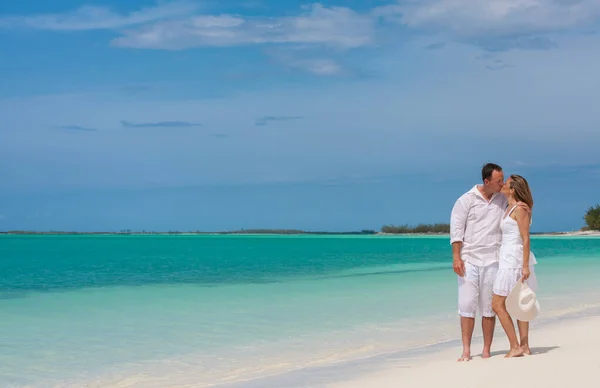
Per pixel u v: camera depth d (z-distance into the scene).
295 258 37.34
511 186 7.07
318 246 68.44
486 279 7.11
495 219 7.14
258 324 11.09
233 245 75.88
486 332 7.16
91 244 83.81
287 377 6.93
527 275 6.87
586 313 11.52
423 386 5.79
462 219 7.20
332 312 12.50
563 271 22.91
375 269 25.55
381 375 6.60
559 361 6.29
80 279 21.22
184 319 11.72
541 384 5.41
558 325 9.55
